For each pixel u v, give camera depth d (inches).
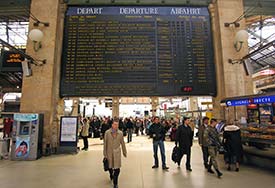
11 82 498.6
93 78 292.5
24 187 161.3
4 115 617.0
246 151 249.4
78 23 309.6
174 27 311.1
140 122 755.4
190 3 323.6
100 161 255.8
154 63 297.3
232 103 257.4
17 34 566.6
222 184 169.0
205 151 223.0
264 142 219.1
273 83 494.6
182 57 302.5
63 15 317.7
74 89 290.8
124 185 166.7
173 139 493.4
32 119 272.8
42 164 240.1
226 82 299.4
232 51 310.0
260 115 314.3
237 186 164.1
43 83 297.6
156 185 166.7
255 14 357.4
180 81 295.7
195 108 842.2
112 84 291.0
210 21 322.0
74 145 309.3
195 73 300.0
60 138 310.3
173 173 203.3
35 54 304.0
